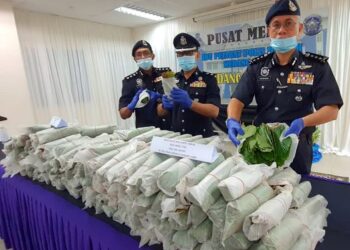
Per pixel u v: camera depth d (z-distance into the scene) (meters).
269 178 0.75
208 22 4.45
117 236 0.86
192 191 0.60
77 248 1.03
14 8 3.63
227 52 4.26
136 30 5.50
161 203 0.70
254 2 3.84
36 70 3.92
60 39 4.21
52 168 1.13
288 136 0.81
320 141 3.78
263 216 0.54
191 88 1.87
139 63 2.07
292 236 0.58
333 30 3.45
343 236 0.73
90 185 0.97
